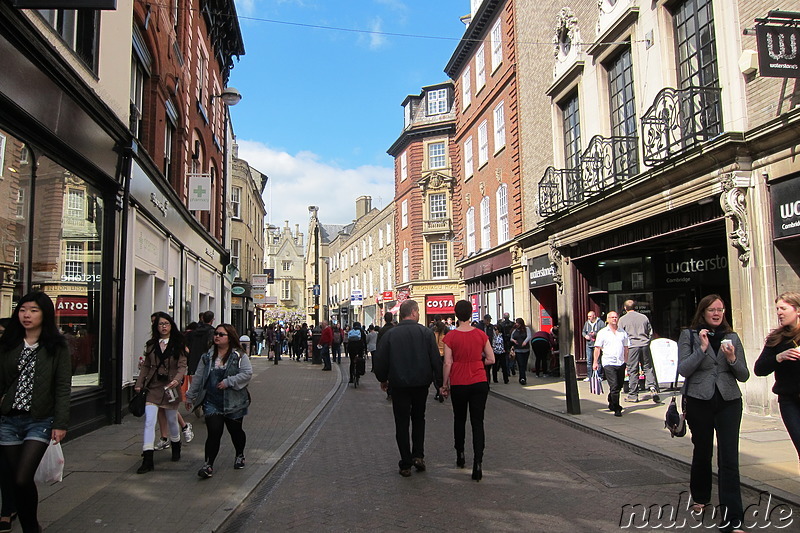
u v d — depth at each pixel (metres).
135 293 12.36
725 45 9.91
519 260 19.97
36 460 4.16
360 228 53.34
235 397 6.49
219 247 23.27
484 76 24.12
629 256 14.80
